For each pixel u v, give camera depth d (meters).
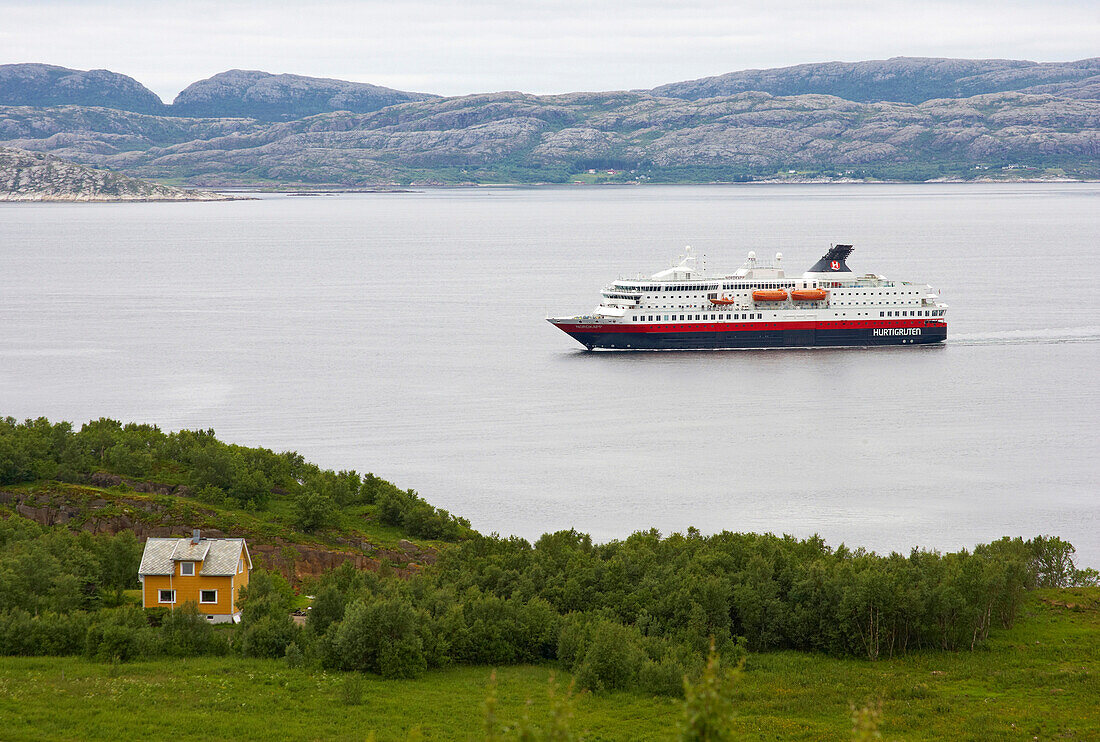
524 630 124.25
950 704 112.00
